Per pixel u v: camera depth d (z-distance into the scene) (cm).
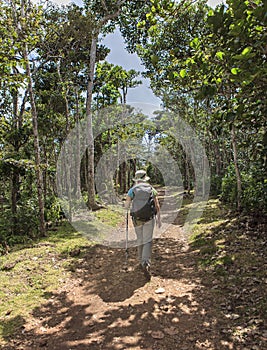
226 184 1219
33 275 556
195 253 646
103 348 330
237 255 564
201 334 343
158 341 337
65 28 1207
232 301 406
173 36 902
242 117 430
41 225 895
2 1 764
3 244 785
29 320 400
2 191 1469
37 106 1448
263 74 322
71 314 413
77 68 1408
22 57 824
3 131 1038
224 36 342
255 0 361
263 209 746
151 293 462
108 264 623
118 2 1298
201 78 433
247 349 306
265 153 573
